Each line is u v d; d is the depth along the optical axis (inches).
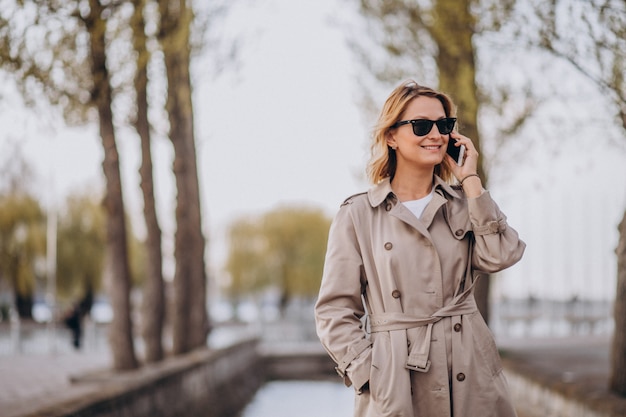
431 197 110.3
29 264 1239.5
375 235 109.3
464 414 103.0
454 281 107.3
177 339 640.4
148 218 550.3
